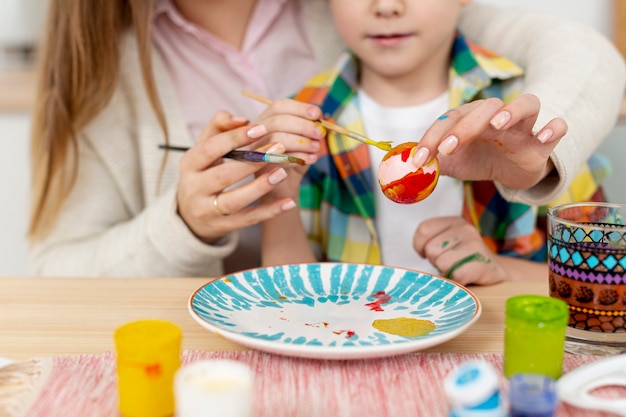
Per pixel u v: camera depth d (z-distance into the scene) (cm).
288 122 91
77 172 121
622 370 58
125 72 126
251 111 130
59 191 117
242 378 46
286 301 75
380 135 124
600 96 99
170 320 73
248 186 87
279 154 84
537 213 126
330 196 121
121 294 81
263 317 70
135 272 103
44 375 60
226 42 134
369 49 114
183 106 130
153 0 124
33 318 74
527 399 45
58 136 117
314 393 57
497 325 72
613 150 153
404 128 124
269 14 133
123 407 54
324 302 75
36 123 121
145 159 124
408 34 111
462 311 68
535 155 79
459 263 88
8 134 175
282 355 64
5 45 211
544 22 122
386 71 115
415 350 60
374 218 119
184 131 126
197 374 46
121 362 54
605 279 64
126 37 128
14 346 68
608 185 154
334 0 115
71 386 59
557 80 98
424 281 77
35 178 120
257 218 91
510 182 87
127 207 126
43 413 55
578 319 65
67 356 64
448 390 45
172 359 54
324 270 81
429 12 110
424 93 125
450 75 121
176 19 131
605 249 63
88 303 78
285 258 110
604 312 64
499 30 128
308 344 63
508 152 80
